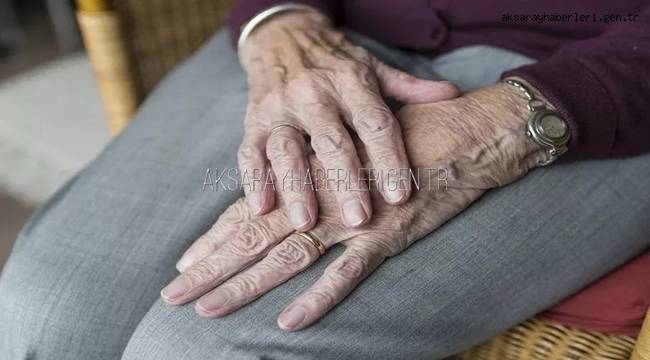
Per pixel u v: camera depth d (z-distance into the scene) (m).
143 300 0.50
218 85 0.60
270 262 0.45
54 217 0.53
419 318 0.45
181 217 0.52
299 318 0.43
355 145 0.49
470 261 0.46
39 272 0.51
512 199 0.48
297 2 0.59
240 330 0.43
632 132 0.49
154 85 0.72
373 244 0.46
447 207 0.47
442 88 0.50
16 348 0.50
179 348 0.44
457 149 0.47
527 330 0.50
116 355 0.51
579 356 0.49
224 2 0.75
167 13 0.71
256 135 0.51
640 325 0.49
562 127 0.47
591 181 0.49
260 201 0.47
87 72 1.47
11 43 1.59
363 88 0.50
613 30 0.52
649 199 0.50
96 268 0.50
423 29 0.59
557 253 0.48
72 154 1.18
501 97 0.49
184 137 0.56
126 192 0.53
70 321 0.49
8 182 1.11
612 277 0.50
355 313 0.44
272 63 0.55
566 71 0.49
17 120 1.29
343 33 0.59
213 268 0.46
